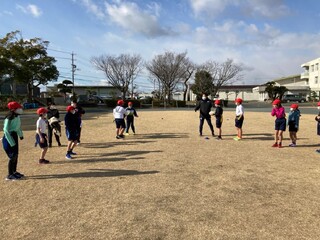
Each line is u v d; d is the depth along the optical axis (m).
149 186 5.68
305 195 5.13
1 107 39.78
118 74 52.31
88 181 6.05
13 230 3.93
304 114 25.30
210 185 5.71
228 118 21.33
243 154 8.61
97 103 53.25
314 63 63.47
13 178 6.22
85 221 4.17
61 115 28.78
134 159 8.04
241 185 5.71
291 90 65.88
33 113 32.91
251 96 83.69
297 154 8.59
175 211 4.48
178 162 7.64
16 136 6.25
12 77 40.56
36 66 43.72
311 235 3.72
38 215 4.40
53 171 6.86
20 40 42.47
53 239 3.68
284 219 4.18
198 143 10.64
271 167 7.06
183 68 52.78
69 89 58.62
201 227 3.96
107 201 4.92
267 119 20.12
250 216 4.29
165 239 3.65
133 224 4.06
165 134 13.16
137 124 17.81
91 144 10.62
